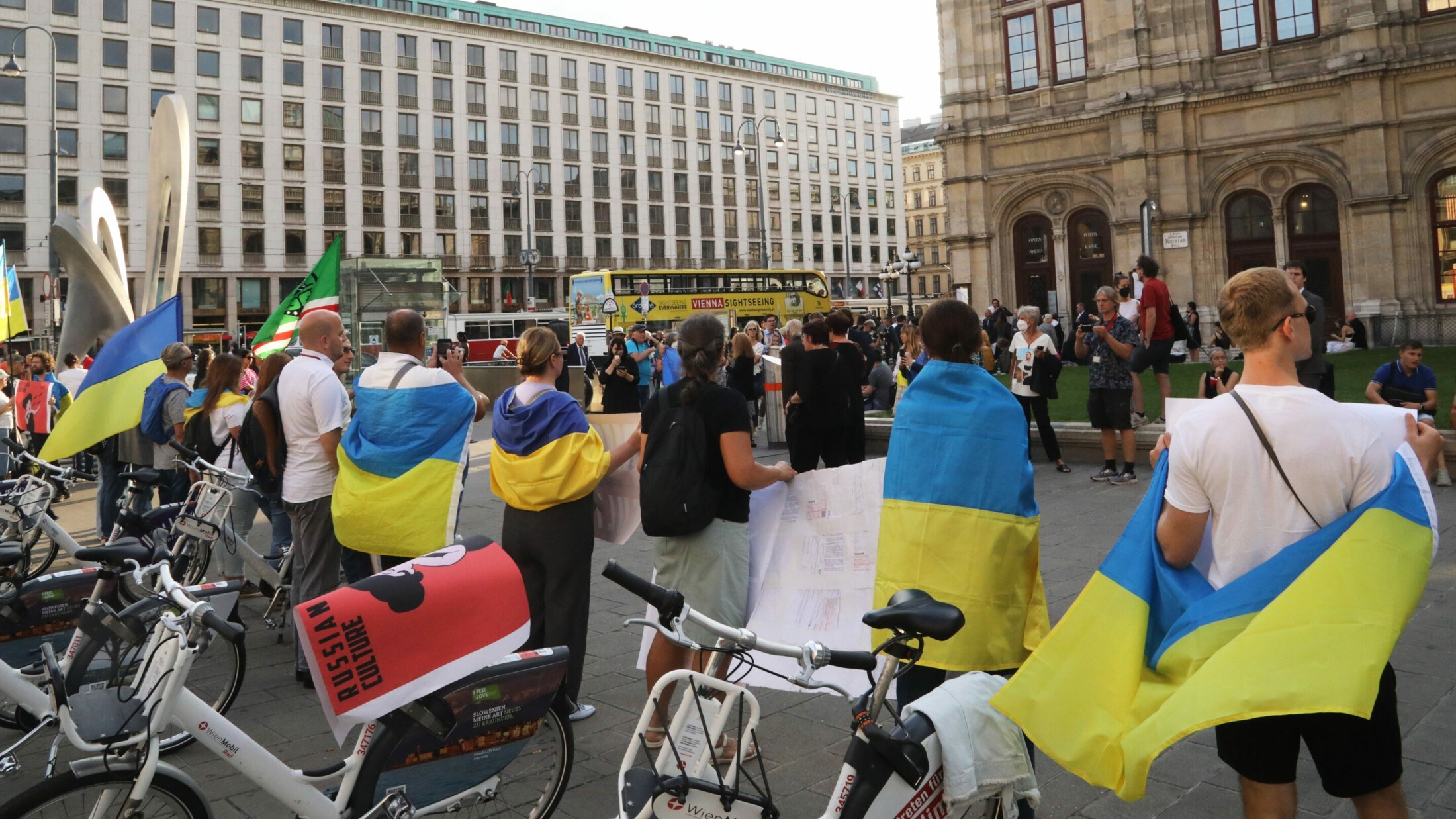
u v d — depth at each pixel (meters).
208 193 67.44
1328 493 2.45
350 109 72.19
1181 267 25.98
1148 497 2.76
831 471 4.53
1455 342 23.02
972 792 2.59
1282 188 25.03
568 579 4.69
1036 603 3.67
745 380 11.76
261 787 3.13
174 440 6.36
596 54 83.00
